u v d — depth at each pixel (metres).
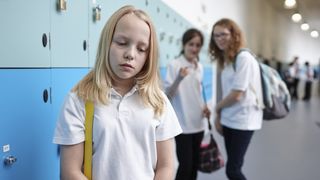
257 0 8.43
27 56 1.09
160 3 2.71
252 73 1.83
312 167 3.22
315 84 13.11
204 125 2.18
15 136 1.05
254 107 1.86
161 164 0.93
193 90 2.07
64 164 0.85
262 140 4.44
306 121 6.11
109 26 0.88
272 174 3.01
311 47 14.83
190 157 2.06
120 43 0.87
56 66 1.29
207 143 2.31
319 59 14.47
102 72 0.88
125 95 0.89
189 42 2.09
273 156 3.62
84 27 1.53
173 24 3.17
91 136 0.85
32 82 1.13
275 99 1.94
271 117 1.97
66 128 0.84
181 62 2.12
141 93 0.91
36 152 1.17
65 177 0.84
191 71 2.09
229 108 1.89
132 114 0.88
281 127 5.47
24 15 1.07
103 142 0.84
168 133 0.93
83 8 1.51
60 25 1.31
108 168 0.85
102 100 0.86
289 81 10.82
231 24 1.87
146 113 0.89
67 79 1.38
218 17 5.28
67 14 1.36
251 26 7.80
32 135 1.14
